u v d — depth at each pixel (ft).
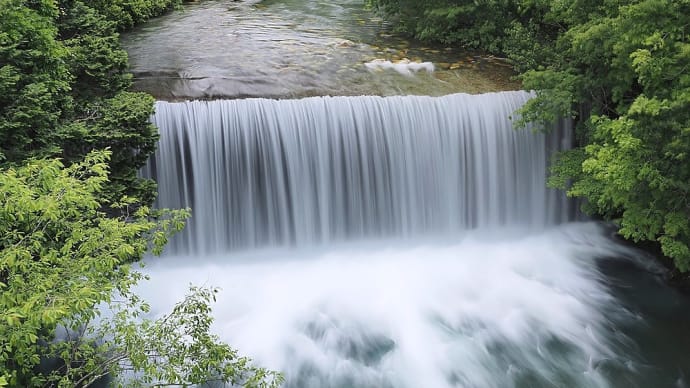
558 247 43.42
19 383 20.89
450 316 36.42
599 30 35.14
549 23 48.88
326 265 40.86
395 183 43.14
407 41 58.29
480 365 32.73
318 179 41.91
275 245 42.37
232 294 37.63
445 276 39.96
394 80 47.62
